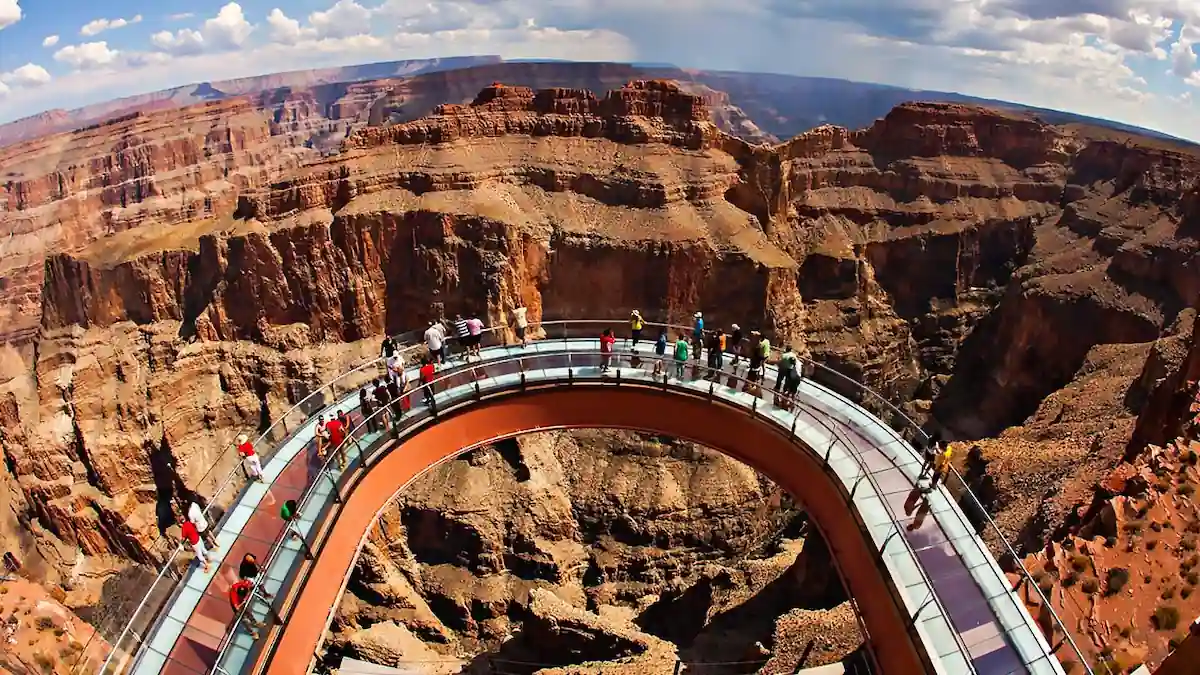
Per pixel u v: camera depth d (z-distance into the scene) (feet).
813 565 184.14
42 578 294.66
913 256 412.98
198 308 344.08
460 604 244.42
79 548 310.45
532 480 269.44
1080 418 243.19
